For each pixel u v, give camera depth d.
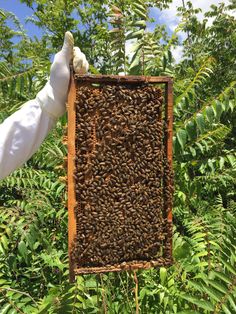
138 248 0.61
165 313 0.77
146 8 1.03
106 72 1.42
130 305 0.78
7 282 0.94
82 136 0.58
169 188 0.62
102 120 0.59
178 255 0.85
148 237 0.61
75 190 0.58
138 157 0.60
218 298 0.65
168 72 1.11
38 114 0.55
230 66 2.01
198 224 0.98
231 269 0.68
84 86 0.59
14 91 1.15
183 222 1.04
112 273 0.87
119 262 0.61
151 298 0.82
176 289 0.81
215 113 0.97
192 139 1.06
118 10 1.03
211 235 0.90
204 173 1.29
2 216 0.94
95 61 1.96
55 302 0.74
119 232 0.60
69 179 0.57
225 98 0.99
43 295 0.95
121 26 1.04
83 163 0.58
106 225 0.59
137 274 0.87
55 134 1.12
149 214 0.61
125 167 0.60
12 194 1.20
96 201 0.59
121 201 0.60
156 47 1.04
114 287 0.87
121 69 1.07
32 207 0.98
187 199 1.09
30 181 1.09
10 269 1.00
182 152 1.05
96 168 0.58
